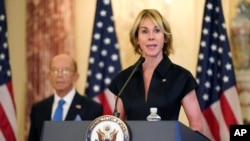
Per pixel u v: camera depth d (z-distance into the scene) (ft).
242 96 22.67
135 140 7.98
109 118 8.09
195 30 23.53
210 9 22.76
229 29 23.22
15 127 22.33
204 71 22.31
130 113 11.86
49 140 8.34
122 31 23.53
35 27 23.24
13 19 24.03
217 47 22.50
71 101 18.30
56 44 23.03
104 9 23.16
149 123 8.01
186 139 8.10
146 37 12.10
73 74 18.57
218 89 22.27
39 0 23.29
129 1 23.66
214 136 21.91
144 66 12.28
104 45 22.94
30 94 22.97
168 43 12.51
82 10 24.06
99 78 22.66
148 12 12.32
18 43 23.94
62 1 23.20
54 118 18.06
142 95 11.85
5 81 22.40
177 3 23.66
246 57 22.81
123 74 12.47
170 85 11.84
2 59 22.50
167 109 11.66
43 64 23.00
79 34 23.97
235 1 23.20
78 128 8.32
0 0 22.94
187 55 23.41
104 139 8.00
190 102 11.91
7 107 22.24
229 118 21.72
